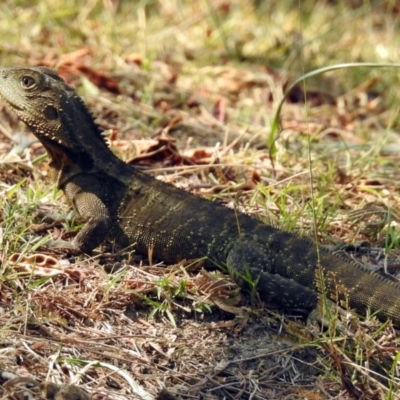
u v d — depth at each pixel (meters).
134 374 8.52
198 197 10.69
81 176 10.73
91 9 19.59
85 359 8.54
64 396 7.67
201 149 13.21
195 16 20.09
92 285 9.61
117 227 10.62
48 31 18.44
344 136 15.68
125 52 17.86
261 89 17.30
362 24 21.95
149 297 9.61
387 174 13.55
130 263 10.36
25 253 9.77
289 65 18.59
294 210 11.68
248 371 8.88
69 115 10.70
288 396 8.66
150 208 10.56
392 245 11.11
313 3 22.55
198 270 10.33
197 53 18.72
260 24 20.84
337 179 13.06
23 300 9.14
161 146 13.00
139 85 16.12
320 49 19.50
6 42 17.34
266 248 10.16
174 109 15.67
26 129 13.78
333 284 9.94
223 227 10.35
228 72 17.77
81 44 17.91
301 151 14.14
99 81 15.81
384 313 9.70
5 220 10.22
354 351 9.14
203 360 8.93
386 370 8.97
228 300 9.62
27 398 7.68
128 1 20.80
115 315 9.31
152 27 19.53
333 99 17.69
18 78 10.83
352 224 11.68
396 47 20.41
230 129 14.93
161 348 8.95
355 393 8.65
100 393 8.11
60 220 10.66
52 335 8.73
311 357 9.15
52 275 9.46
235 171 12.82
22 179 11.86
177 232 10.40
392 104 17.30
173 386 8.52
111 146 13.11
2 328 8.63
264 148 14.21
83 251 10.14
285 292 9.66
